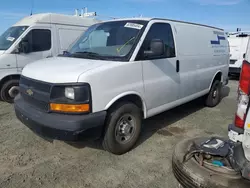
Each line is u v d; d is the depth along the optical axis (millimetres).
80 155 3525
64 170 3131
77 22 7969
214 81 6055
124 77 3328
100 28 4215
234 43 11008
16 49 6418
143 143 3963
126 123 3525
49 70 3152
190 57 4715
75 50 4137
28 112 3199
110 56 3553
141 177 3018
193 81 4922
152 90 3826
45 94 3014
